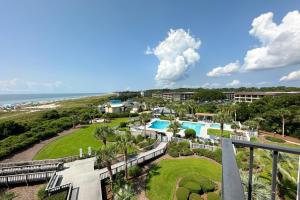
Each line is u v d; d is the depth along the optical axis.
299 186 2.68
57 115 56.41
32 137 35.31
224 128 46.09
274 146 2.51
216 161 26.33
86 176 20.88
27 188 19.55
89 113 61.00
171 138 35.59
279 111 41.22
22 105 136.38
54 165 23.12
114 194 17.39
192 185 19.06
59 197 16.30
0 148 29.56
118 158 25.69
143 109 80.31
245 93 92.56
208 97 112.69
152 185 20.14
